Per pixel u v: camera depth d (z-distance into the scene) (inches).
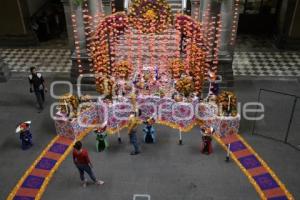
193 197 388.8
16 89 598.2
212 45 552.1
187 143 468.1
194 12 589.0
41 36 786.2
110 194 394.0
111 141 475.2
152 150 457.4
